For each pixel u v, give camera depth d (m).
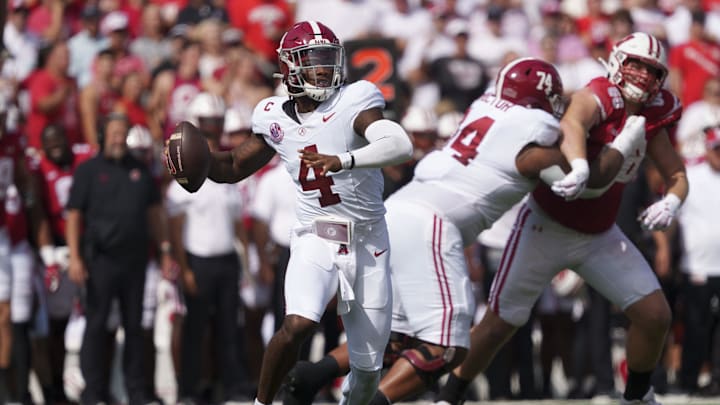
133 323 27.08
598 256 19.97
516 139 18.84
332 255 16.55
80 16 37.78
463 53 36.88
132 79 32.75
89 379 26.72
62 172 28.41
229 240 27.75
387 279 17.02
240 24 38.41
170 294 28.00
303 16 38.91
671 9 41.34
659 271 29.19
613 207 19.83
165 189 29.31
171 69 34.25
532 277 20.12
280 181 28.12
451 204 19.25
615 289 19.88
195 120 27.44
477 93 36.72
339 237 16.58
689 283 29.59
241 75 34.03
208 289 27.52
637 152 19.45
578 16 40.88
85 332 26.86
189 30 36.88
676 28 40.91
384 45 25.80
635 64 19.22
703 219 29.47
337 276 16.59
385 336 17.06
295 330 16.03
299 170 16.66
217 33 36.03
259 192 28.47
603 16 40.06
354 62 25.84
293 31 16.36
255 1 38.25
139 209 27.08
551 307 29.72
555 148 18.83
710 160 29.78
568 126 18.83
